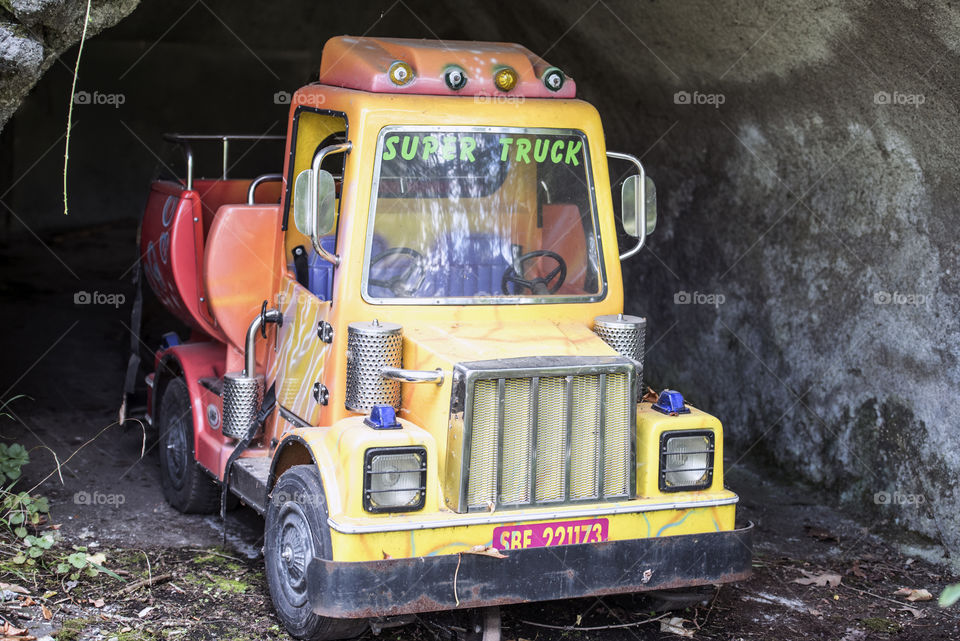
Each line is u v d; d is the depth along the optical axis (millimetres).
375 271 4656
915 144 5652
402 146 4684
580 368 4305
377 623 4312
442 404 4285
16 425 7699
